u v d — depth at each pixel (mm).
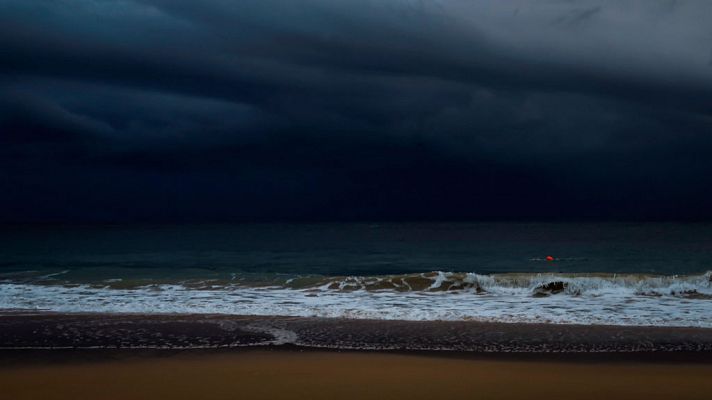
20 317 12453
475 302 14078
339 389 6852
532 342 9875
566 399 6410
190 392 6719
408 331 10852
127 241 52406
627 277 16703
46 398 6512
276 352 9242
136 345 9812
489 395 6570
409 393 6652
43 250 39406
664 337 10164
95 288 17047
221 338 10375
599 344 9688
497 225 114500
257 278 20641
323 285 16938
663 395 6566
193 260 31625
